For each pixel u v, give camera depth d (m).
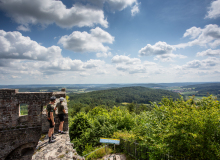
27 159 9.23
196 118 4.46
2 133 8.66
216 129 4.25
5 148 8.71
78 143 10.02
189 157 4.54
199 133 4.32
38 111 9.37
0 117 8.66
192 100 6.51
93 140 10.18
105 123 11.48
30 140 9.18
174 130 4.86
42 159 4.84
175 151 4.78
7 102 8.75
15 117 8.94
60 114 7.11
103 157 7.44
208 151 4.01
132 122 11.72
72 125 11.86
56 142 6.18
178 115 5.14
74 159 5.19
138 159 6.76
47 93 9.52
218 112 4.61
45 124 8.04
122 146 8.23
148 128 6.70
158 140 5.68
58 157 5.00
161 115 6.91
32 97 9.23
